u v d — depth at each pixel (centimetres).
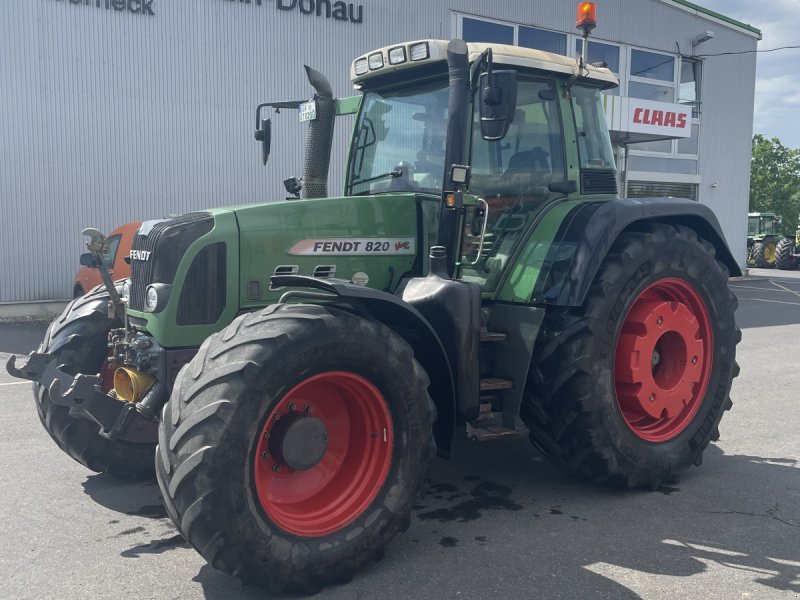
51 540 350
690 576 307
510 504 393
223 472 270
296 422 301
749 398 647
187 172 1327
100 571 316
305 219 374
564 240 403
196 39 1316
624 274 397
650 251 410
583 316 387
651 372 418
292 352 285
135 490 420
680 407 432
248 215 362
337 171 1184
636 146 1875
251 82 1375
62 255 1238
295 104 489
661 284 426
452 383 346
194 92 1323
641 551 332
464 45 377
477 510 385
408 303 341
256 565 279
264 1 1374
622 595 290
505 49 409
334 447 325
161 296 343
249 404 275
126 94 1265
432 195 407
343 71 1473
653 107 1556
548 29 1736
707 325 448
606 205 411
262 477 300
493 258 414
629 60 1869
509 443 509
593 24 439
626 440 400
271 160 1405
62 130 1220
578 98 458
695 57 1977
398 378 313
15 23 1172
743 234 2159
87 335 415
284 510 302
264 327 291
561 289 386
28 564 324
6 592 297
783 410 604
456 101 375
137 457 427
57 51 1205
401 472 317
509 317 402
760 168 4859
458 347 354
